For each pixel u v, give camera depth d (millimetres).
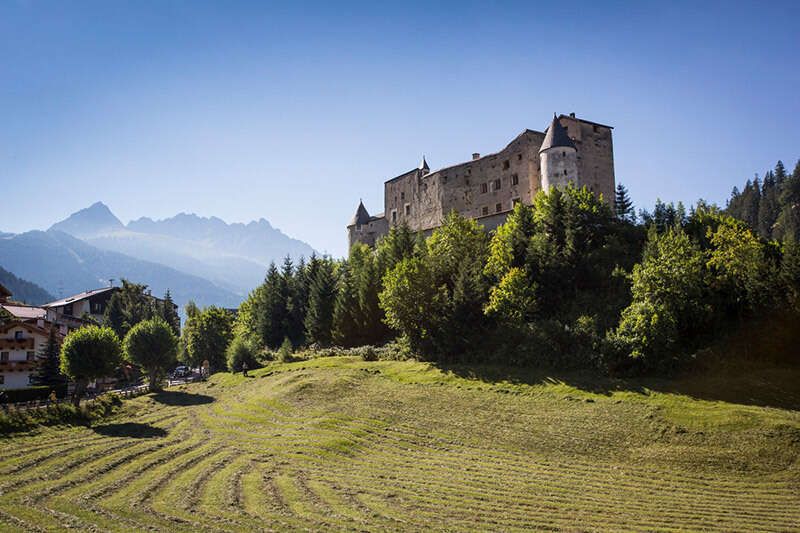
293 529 27016
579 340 58562
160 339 76812
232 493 32438
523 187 100688
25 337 80625
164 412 60969
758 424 41219
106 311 126625
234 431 50094
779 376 50375
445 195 114188
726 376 51375
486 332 67375
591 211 75375
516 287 64375
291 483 34688
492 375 59188
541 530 28031
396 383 61781
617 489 34188
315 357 83250
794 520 29484
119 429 51344
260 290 121062
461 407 52188
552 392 52562
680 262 56188
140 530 26281
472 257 78438
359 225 136125
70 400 62312
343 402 56719
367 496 32562
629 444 41438
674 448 39969
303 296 104750
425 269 71812
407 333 72625
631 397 48938
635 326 54031
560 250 70875
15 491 32031
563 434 44156
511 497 32719
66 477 35125
